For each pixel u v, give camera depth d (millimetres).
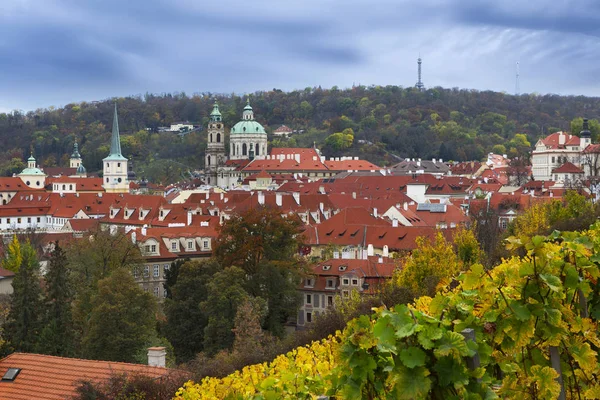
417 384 20734
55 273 128750
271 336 131000
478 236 176875
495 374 25953
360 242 192250
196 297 137250
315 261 178750
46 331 122500
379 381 22281
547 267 24797
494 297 24578
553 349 25062
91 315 120250
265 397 31312
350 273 153125
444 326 21984
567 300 26781
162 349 73188
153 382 59031
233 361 88062
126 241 167875
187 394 46344
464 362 21531
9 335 122500
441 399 21406
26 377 60969
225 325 128625
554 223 171000
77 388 57156
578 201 179000
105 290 118625
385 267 155250
